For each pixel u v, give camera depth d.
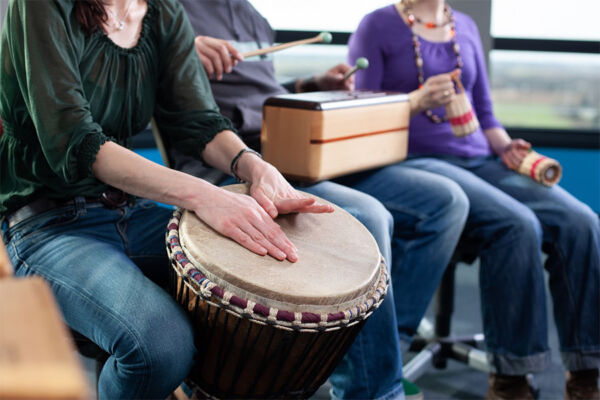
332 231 1.30
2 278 0.68
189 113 1.48
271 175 1.36
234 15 1.85
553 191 1.91
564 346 1.86
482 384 2.07
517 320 1.78
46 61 1.22
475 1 2.82
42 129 1.22
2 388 0.47
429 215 1.72
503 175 1.98
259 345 1.13
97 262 1.22
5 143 1.33
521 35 3.29
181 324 1.16
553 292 1.88
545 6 3.25
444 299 2.11
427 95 1.82
